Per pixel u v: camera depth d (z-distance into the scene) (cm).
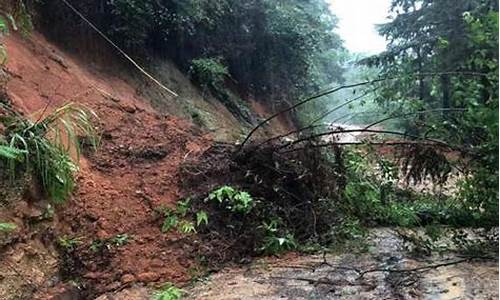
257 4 1282
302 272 417
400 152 555
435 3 1468
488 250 461
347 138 661
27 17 517
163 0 873
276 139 559
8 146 321
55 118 387
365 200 599
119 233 412
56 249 356
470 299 338
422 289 362
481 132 496
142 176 495
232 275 414
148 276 388
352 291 365
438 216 584
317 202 539
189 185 507
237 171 533
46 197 359
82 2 738
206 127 873
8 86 467
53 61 605
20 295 295
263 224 483
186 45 1020
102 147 506
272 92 1448
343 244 502
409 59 1488
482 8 783
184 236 443
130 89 758
